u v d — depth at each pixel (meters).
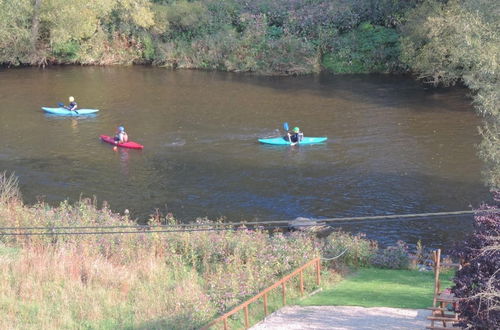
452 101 47.81
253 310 20.70
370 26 60.66
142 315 20.28
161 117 44.88
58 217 26.83
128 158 36.44
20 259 23.62
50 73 60.34
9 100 49.75
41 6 62.19
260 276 22.88
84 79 57.56
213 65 62.34
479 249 15.09
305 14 62.50
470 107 45.94
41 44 64.31
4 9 59.97
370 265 25.03
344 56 59.41
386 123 42.69
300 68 59.16
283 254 24.19
